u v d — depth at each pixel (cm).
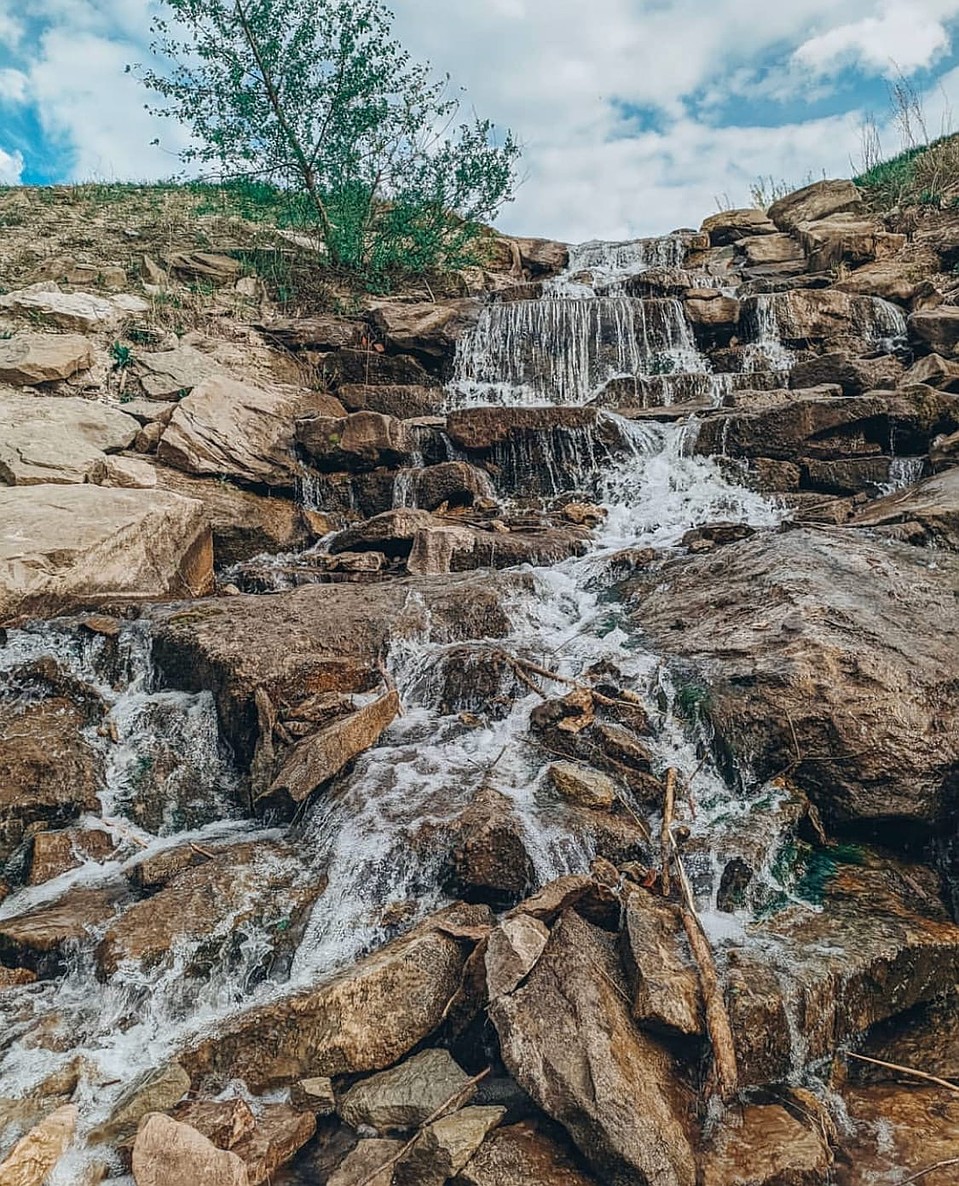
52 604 600
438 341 1104
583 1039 290
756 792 429
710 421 840
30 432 766
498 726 495
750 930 356
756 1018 305
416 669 541
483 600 589
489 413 891
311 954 368
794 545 578
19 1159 268
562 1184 264
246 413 891
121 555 648
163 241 1250
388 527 745
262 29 1195
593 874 381
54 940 375
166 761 505
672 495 805
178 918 375
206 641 541
